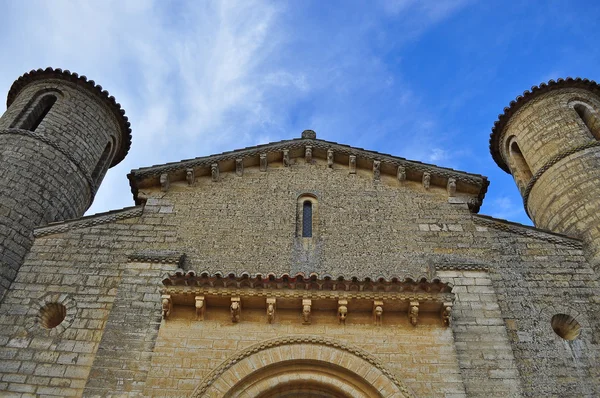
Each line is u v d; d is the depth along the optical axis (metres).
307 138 17.75
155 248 14.57
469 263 13.92
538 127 19.03
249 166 17.09
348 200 16.03
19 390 11.79
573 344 12.73
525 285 13.94
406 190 16.39
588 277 14.16
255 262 14.19
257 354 11.85
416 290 12.34
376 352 11.88
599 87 19.77
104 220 15.19
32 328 12.88
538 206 17.42
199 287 12.33
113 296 13.51
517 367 12.22
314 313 12.51
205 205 15.70
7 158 16.81
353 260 14.30
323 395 11.90
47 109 20.23
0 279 13.79
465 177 16.30
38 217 15.94
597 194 15.84
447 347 11.93
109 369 11.73
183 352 11.77
